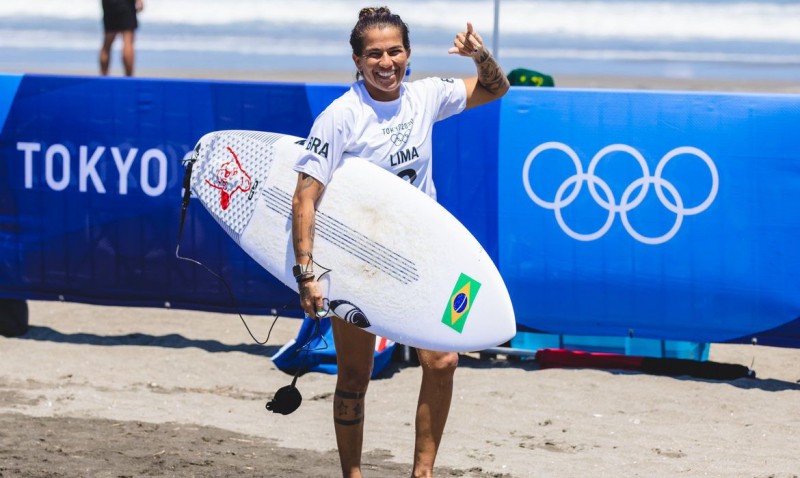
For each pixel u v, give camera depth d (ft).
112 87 31.12
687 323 28.68
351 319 18.95
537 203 29.22
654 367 29.14
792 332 28.04
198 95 30.60
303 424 25.34
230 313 31.91
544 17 146.20
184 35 136.98
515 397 27.35
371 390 28.04
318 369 29.48
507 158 29.30
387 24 18.40
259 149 20.04
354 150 18.99
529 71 35.76
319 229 18.98
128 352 31.07
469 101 20.17
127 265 31.71
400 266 18.90
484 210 29.60
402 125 19.08
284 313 30.99
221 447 23.34
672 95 28.07
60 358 30.32
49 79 31.42
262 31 142.10
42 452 22.33
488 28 142.10
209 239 31.09
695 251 28.32
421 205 18.90
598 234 28.91
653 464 22.71
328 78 97.04
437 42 130.21
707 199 28.12
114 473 21.11
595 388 27.94
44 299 32.24
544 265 29.37
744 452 23.52
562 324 29.58
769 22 145.18
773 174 27.68
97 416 25.44
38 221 32.04
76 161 31.60
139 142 31.14
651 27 142.72
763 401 27.04
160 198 31.19
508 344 30.86
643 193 28.48
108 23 64.85
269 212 19.66
